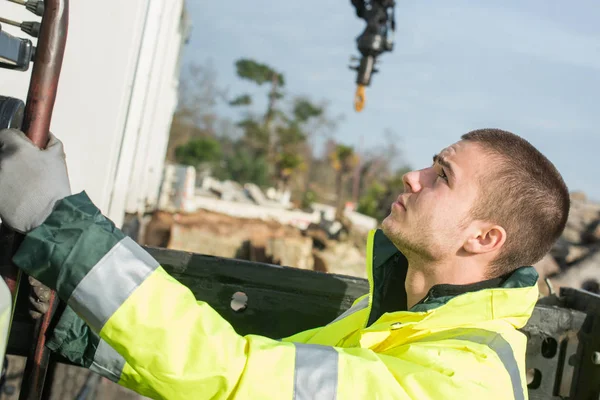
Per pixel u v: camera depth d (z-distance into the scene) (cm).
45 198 147
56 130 311
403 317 184
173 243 1180
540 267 830
